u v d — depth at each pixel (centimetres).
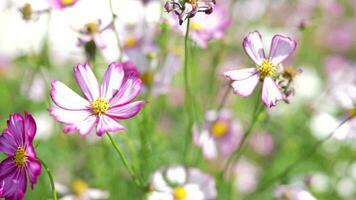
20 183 49
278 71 54
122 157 54
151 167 72
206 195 67
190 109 70
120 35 73
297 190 76
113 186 73
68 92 51
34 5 75
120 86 52
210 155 80
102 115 51
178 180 67
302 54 130
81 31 68
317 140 99
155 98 80
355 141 92
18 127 50
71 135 86
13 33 106
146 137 69
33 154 48
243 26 121
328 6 139
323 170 97
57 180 80
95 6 75
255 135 97
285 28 132
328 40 145
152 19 77
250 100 104
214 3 54
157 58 75
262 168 97
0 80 106
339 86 102
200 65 95
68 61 96
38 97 92
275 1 129
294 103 107
